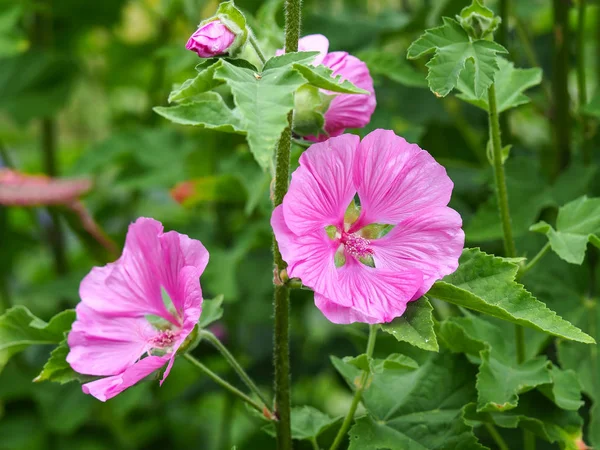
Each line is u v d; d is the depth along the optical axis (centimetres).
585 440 75
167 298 65
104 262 95
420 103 95
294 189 58
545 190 79
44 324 67
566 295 75
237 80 56
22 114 107
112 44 117
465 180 88
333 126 65
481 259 60
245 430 115
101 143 104
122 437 101
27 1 104
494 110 66
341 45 93
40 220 113
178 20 112
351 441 65
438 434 65
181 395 102
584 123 81
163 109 60
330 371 101
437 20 85
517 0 95
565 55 82
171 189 100
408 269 60
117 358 63
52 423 93
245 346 104
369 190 61
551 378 66
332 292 59
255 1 97
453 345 67
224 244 98
